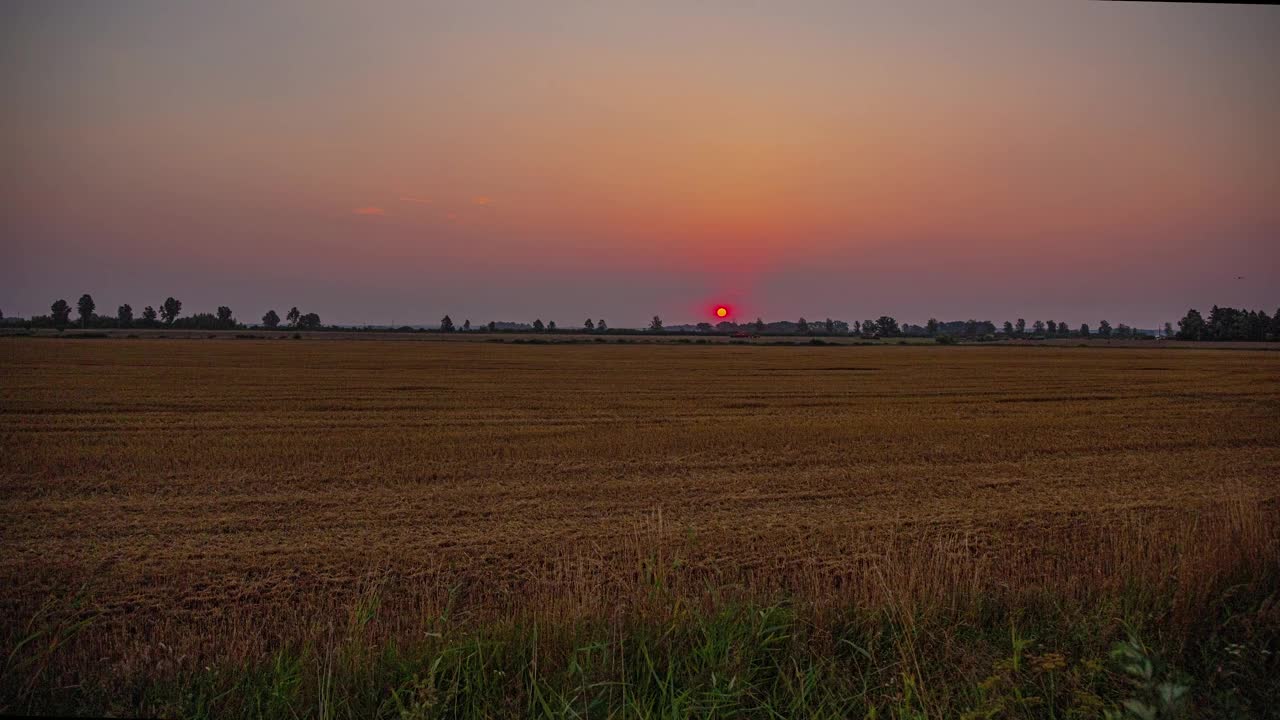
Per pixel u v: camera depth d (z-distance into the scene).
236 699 4.31
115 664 4.98
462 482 13.59
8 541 9.47
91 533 9.91
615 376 43.91
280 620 6.59
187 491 12.65
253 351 70.38
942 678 4.34
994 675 4.31
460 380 39.81
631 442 18.44
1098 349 96.69
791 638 4.75
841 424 22.30
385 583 7.84
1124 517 10.77
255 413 24.42
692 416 24.48
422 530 10.16
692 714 4.03
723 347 98.69
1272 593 5.25
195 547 9.25
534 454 16.64
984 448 17.70
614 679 4.28
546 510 11.41
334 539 9.69
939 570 5.91
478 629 4.83
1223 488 13.14
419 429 20.92
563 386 36.59
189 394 30.31
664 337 161.88
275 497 12.23
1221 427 21.72
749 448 17.64
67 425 20.92
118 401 27.16
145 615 6.83
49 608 6.90
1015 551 8.80
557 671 4.34
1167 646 4.58
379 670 4.42
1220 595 5.15
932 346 108.44
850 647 4.82
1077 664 4.44
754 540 9.51
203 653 5.20
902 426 21.81
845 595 5.48
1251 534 6.12
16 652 5.04
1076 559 7.67
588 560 8.48
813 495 12.52
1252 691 4.22
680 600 5.04
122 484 13.15
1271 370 51.12
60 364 48.12
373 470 14.60
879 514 11.13
